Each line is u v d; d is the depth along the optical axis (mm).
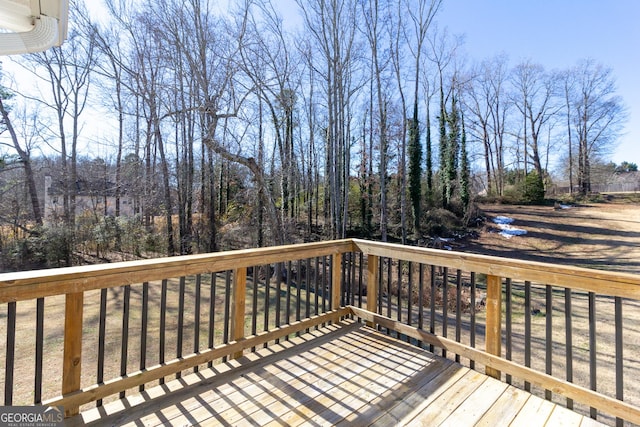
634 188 25062
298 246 2764
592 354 1771
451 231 17188
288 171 11945
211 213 11883
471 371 2229
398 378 2133
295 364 2309
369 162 18000
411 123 16938
